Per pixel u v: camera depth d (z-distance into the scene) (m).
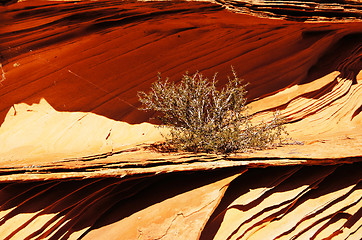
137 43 7.36
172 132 6.19
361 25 8.12
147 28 7.19
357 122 9.80
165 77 7.70
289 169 5.40
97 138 6.71
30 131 6.46
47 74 6.89
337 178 6.04
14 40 6.30
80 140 6.57
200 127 6.08
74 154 5.69
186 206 4.41
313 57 8.91
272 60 8.55
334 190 5.82
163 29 7.38
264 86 8.43
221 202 4.86
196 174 4.80
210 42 7.90
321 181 5.77
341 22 7.49
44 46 6.67
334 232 5.66
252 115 7.88
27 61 6.69
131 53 7.41
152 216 4.36
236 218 4.82
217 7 6.44
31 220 3.94
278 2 6.89
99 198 4.34
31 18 5.88
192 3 6.14
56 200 4.09
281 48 8.54
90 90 7.12
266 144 6.40
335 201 5.77
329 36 8.79
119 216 4.39
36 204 4.04
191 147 5.96
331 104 9.30
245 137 6.35
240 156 5.00
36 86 6.82
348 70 9.86
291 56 8.69
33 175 3.87
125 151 5.93
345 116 9.57
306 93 8.74
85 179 4.21
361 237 5.90
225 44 8.02
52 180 3.98
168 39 7.58
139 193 4.66
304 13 7.20
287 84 8.59
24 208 3.98
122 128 7.04
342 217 5.82
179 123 6.74
